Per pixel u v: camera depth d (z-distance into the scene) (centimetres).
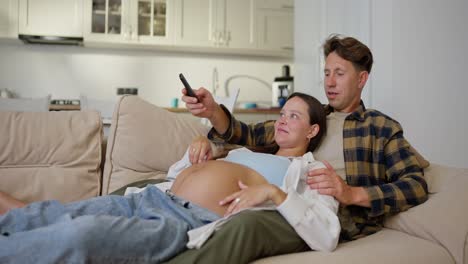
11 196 127
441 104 261
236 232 88
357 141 138
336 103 153
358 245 108
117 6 401
